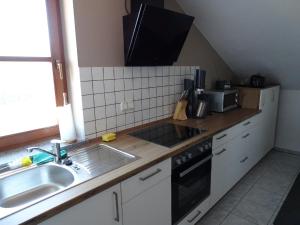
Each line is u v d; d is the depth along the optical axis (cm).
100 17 167
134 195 134
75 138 174
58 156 141
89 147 164
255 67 327
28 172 134
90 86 168
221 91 272
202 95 246
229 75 351
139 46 175
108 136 174
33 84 164
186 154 168
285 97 351
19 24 152
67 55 168
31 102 166
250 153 282
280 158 343
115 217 125
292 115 350
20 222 88
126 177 126
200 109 243
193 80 242
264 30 249
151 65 203
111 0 172
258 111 282
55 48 167
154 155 148
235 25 254
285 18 224
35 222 91
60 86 174
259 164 324
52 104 176
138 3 176
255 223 207
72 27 157
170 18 175
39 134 172
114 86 183
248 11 230
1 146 154
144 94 209
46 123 176
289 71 308
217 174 214
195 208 190
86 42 162
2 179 125
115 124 190
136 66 197
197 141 176
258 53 293
